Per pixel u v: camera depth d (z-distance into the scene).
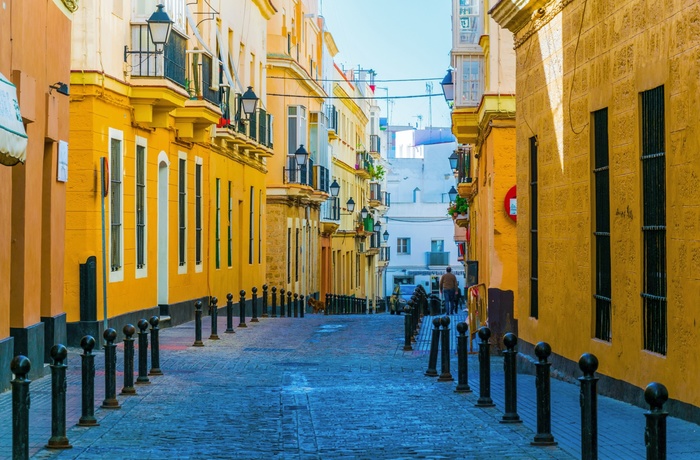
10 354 13.72
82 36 19.88
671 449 8.96
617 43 12.65
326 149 49.69
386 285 93.88
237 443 10.17
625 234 12.41
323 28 53.75
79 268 19.97
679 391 10.63
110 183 21.09
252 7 36.53
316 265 50.50
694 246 10.22
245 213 35.62
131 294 22.59
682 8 10.50
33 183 14.97
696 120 10.16
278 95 42.25
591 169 13.90
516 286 21.38
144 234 23.55
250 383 15.30
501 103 21.17
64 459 9.23
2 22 13.28
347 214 64.81
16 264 14.59
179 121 25.78
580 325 14.40
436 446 9.86
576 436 10.20
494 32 21.19
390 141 109.00
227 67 31.58
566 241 15.14
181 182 27.08
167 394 13.80
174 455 9.48
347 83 65.62
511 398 11.18
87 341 11.17
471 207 36.78
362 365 18.22
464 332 14.07
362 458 9.34
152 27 21.20
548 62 16.08
